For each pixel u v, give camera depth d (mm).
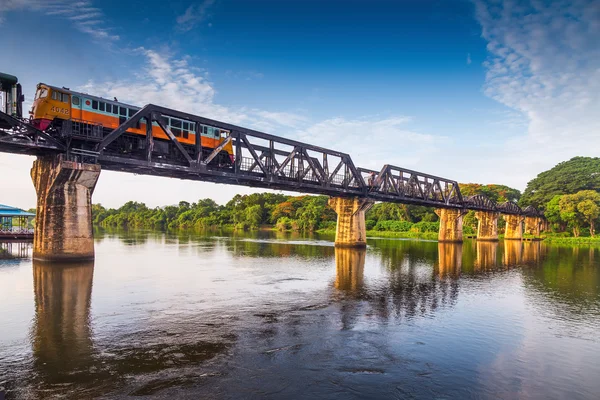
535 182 129375
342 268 37125
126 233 110312
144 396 10625
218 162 41625
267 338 15695
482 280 31125
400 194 64000
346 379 12109
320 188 49656
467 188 139875
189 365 12812
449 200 79375
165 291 24406
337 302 22344
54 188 31547
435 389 11555
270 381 11820
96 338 15211
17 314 18328
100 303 20781
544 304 22625
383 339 15875
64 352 13672
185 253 49656
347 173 56812
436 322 18516
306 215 133000
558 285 29047
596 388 11773
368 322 18281
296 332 16547
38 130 28375
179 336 15680
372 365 13219
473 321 18781
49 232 31859
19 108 30375
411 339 15945
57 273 28797
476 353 14500
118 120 34156
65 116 30766
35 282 25750
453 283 29469
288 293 24672
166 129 33812
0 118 26797
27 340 14828
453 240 81250
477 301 23250
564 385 11945
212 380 11758
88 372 12055
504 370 12984
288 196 178125
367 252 54688
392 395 11148
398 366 13180
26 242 48406
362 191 57188
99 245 62000
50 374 11852
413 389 11531
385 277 32000
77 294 22719
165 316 18578
